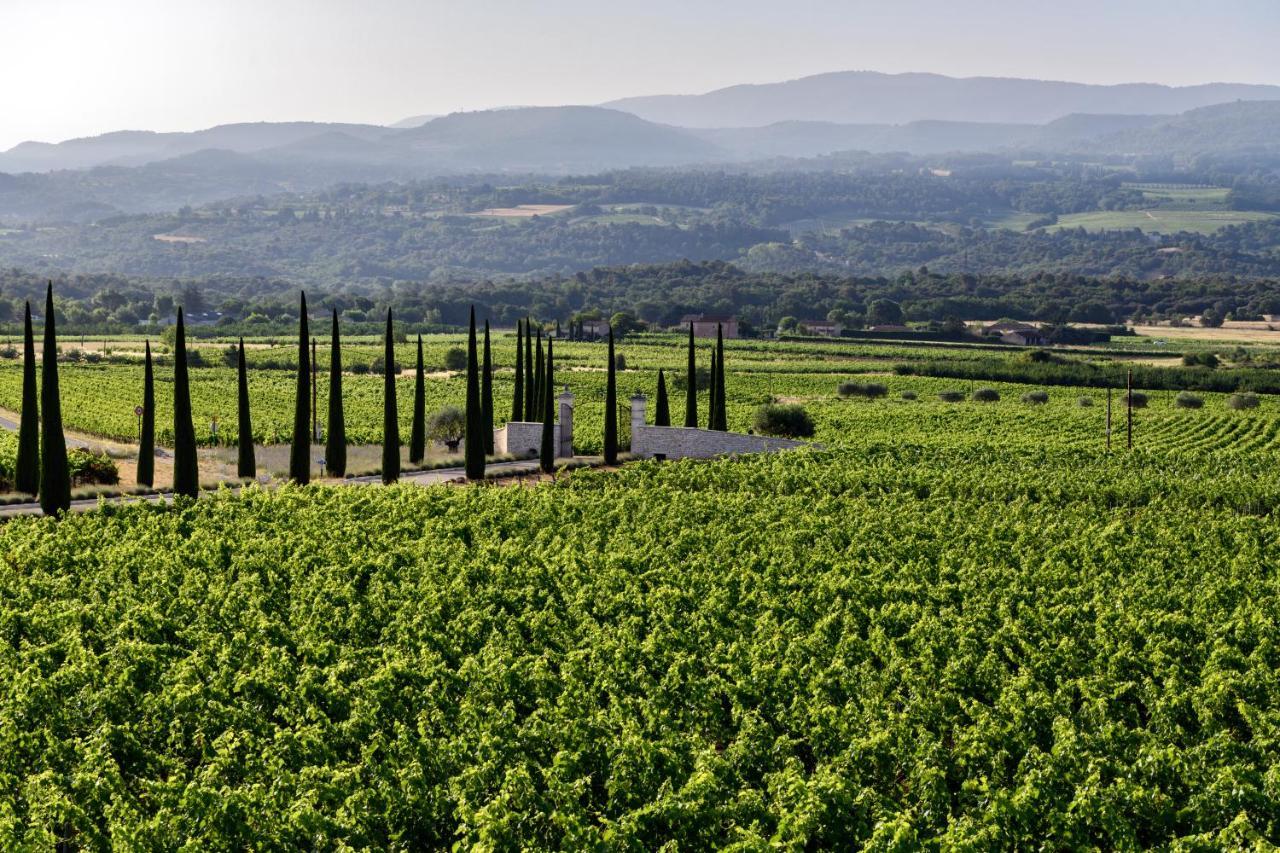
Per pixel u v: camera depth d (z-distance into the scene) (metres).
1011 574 42.47
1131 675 32.84
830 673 31.27
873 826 24.89
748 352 179.62
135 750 27.52
